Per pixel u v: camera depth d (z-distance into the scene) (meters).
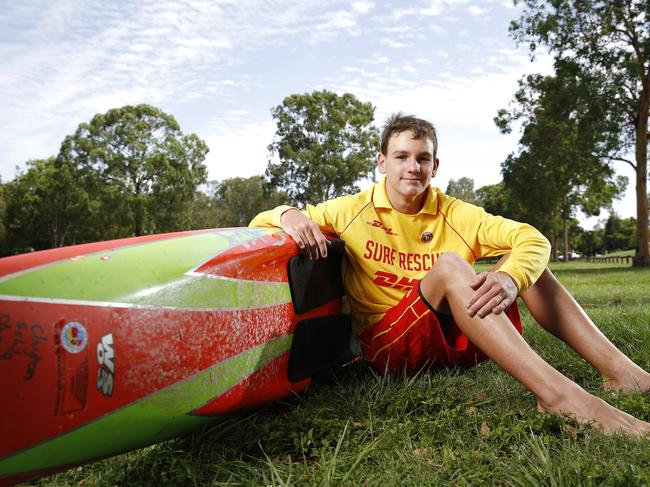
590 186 36.09
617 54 28.23
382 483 1.78
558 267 33.50
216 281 2.16
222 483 1.90
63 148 47.84
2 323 1.55
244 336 2.29
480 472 1.81
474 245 2.93
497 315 2.37
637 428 2.07
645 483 1.60
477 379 2.90
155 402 1.88
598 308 6.25
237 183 74.56
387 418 2.38
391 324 2.85
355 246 2.96
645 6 27.27
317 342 2.84
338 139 52.50
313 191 52.41
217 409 2.17
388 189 2.93
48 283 1.69
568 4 28.22
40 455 1.62
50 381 1.60
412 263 2.93
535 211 33.53
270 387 2.50
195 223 67.50
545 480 1.67
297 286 2.65
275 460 2.10
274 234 2.66
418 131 2.80
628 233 107.19
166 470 2.02
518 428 2.07
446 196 3.01
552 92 29.30
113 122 48.34
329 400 2.69
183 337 1.97
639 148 29.31
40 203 50.78
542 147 30.69
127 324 1.81
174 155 49.59
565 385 2.22
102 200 46.88
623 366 2.62
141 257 2.00
